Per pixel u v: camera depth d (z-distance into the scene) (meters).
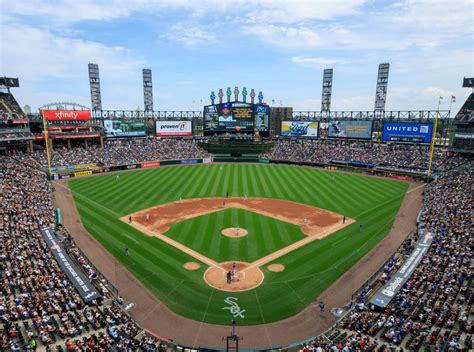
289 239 43.09
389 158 93.81
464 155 87.50
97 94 117.62
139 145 111.06
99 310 26.83
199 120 156.12
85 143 101.56
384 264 35.69
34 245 37.00
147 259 37.47
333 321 27.41
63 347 21.62
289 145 115.94
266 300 30.22
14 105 92.94
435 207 51.75
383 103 109.94
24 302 26.28
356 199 62.84
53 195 63.50
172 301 29.95
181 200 61.19
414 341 22.31
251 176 84.25
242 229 46.34
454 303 26.67
